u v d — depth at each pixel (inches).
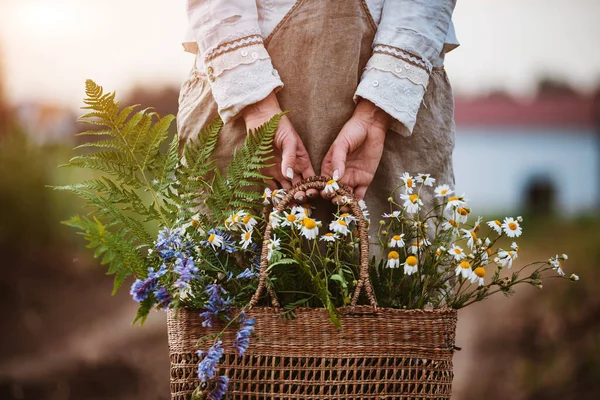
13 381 157.3
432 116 76.4
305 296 67.9
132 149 71.8
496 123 995.9
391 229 75.2
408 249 72.0
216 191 70.9
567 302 198.5
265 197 70.4
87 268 241.3
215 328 64.9
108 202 69.8
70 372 162.9
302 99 72.6
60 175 250.1
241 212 69.2
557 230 419.2
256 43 71.4
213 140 73.4
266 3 72.7
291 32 72.1
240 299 68.0
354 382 64.8
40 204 241.4
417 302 69.7
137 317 63.9
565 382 161.3
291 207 71.6
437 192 71.4
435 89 76.6
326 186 67.4
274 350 64.6
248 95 70.9
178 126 78.3
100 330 197.0
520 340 194.9
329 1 71.6
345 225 65.9
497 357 186.4
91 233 63.7
